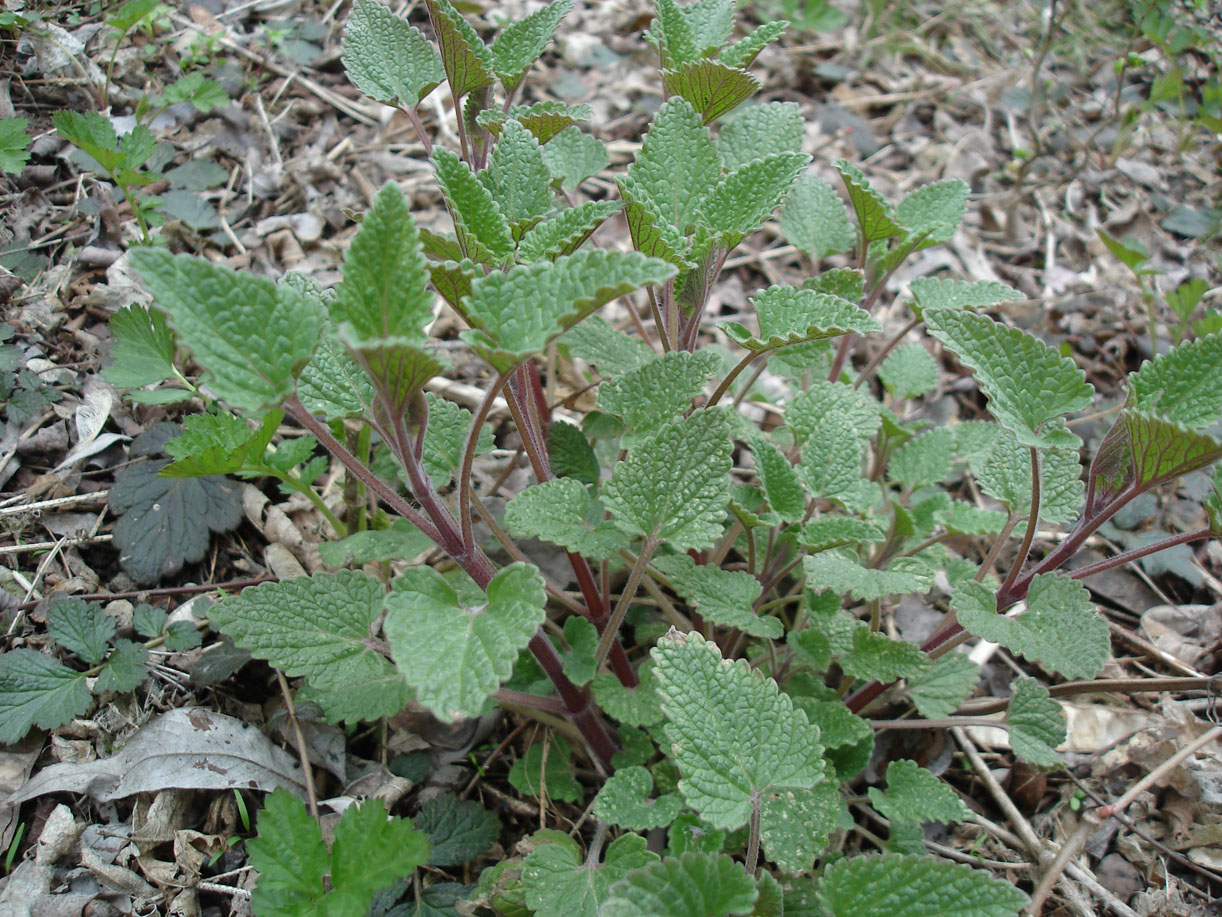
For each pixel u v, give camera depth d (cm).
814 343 40
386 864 31
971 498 53
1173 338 54
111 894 35
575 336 42
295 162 58
